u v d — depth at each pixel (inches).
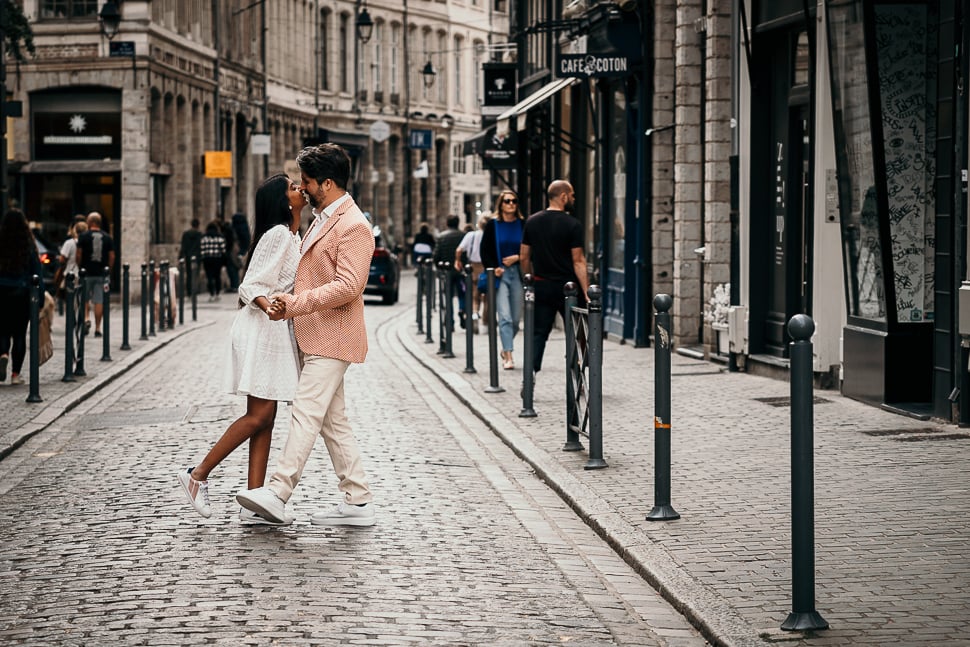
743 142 740.7
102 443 556.1
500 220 794.2
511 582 331.6
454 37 3312.0
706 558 340.5
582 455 497.4
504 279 798.5
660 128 904.9
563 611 306.8
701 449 498.3
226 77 2124.8
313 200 383.9
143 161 1702.8
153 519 395.9
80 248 1101.7
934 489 412.2
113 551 357.7
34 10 1701.5
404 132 3080.7
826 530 362.3
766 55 730.8
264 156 2397.9
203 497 390.0
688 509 397.4
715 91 796.0
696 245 876.6
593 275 1107.9
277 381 380.8
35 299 674.8
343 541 369.4
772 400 626.2
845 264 604.4
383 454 518.9
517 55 1518.2
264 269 376.5
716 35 792.3
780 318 725.9
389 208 3061.0
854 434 512.7
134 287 1697.8
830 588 307.7
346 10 2881.4
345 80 2888.8
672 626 295.9
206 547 359.3
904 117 556.1
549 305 659.4
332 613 298.4
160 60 1765.5
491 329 692.1
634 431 545.3
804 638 273.6
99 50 1691.7
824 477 433.4
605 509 401.1
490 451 531.2
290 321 384.5
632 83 954.1
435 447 540.1
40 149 1722.4
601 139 1055.0
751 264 740.7
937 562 328.2
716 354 804.6
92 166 1706.4
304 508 409.4
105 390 750.5
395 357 946.1
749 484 430.3
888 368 567.2
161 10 1784.0
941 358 532.4
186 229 1887.3
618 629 293.1
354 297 378.3
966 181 502.9
